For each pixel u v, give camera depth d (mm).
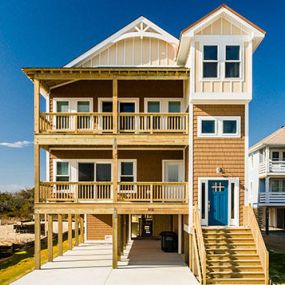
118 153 19172
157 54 19234
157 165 19078
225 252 13336
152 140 15539
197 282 12414
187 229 15555
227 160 15211
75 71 15445
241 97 15031
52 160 19188
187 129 15617
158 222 22922
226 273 12438
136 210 15109
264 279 12328
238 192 15094
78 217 22062
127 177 19109
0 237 29625
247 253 13312
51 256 16297
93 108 18953
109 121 18656
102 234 21859
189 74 15508
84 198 17109
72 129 18141
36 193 15125
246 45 15234
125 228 19703
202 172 15156
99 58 19203
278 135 32250
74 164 19188
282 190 32688
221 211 15141
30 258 18125
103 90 19000
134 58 19188
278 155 32219
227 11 14992
